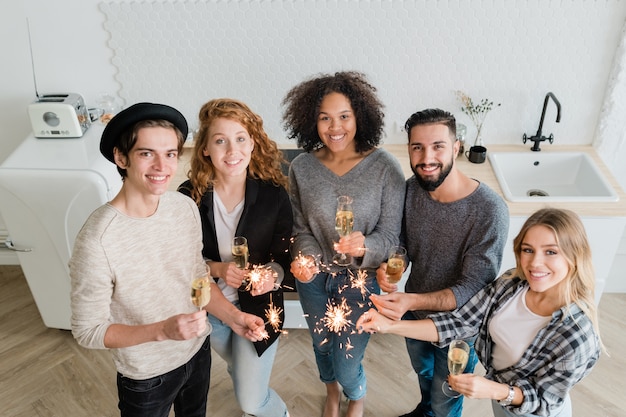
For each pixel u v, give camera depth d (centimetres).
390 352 308
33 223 283
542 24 297
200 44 309
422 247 213
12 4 300
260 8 297
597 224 275
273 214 218
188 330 169
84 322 171
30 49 313
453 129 194
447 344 203
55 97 307
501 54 306
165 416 210
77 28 307
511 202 282
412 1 293
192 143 329
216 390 288
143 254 176
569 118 324
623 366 295
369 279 225
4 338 322
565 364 175
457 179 201
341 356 235
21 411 277
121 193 175
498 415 207
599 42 300
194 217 194
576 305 177
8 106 330
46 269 298
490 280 201
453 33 301
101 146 171
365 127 214
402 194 215
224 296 217
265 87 321
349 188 217
